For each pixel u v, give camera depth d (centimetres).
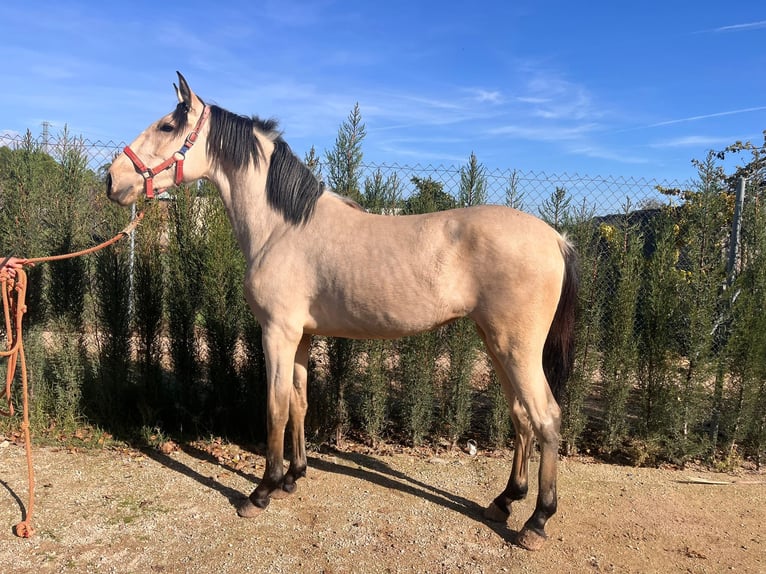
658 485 355
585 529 289
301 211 287
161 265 436
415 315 267
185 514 287
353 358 414
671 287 404
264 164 298
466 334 406
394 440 429
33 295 420
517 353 255
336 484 336
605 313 418
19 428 398
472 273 257
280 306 284
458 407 411
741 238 442
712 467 401
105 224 435
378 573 240
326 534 272
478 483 346
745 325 397
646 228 455
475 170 432
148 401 422
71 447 374
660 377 406
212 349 416
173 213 424
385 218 280
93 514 282
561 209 429
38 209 428
